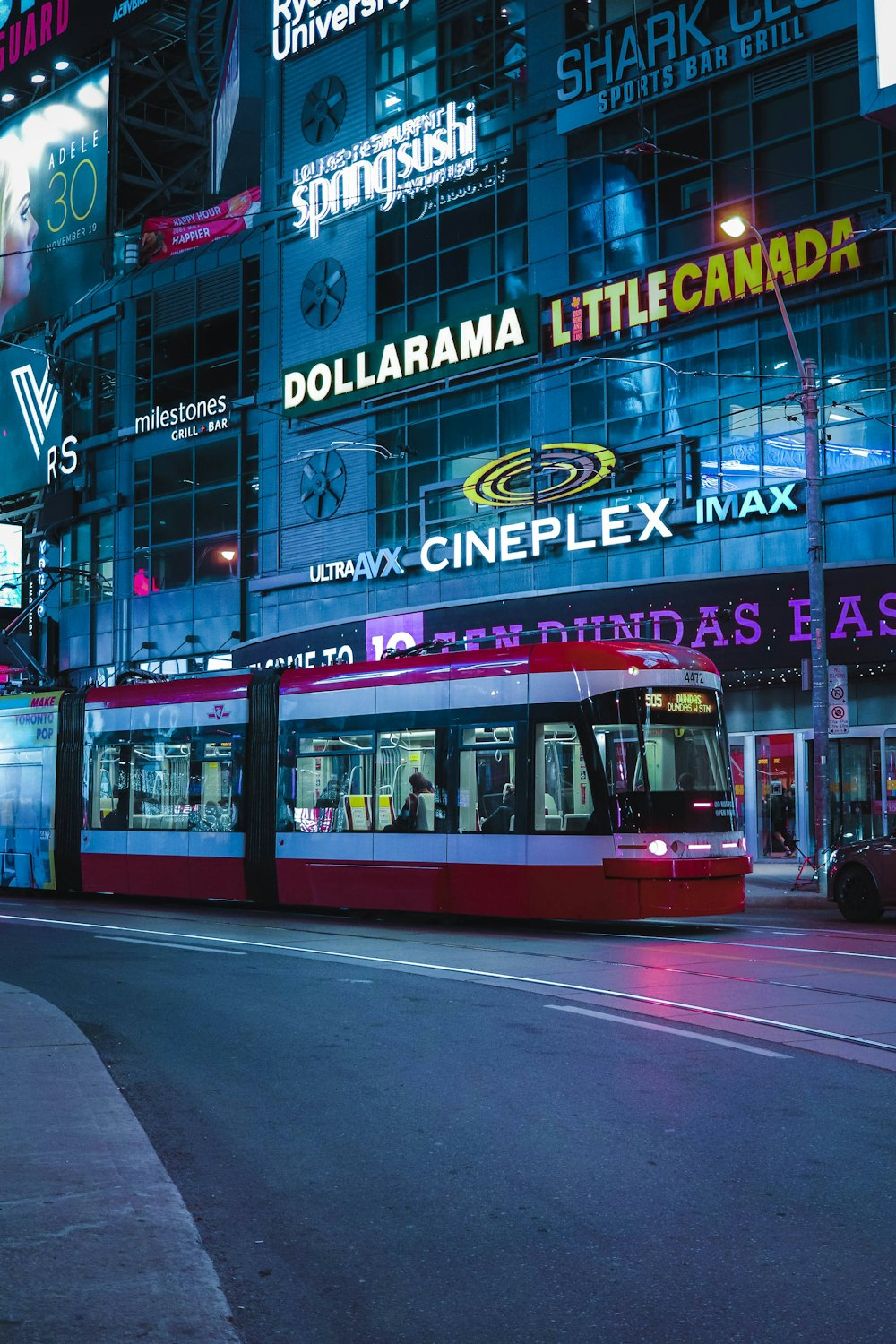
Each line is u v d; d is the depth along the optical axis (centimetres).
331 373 3844
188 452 4453
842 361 2848
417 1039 972
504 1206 579
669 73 3117
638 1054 911
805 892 2336
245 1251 523
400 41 3806
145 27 5316
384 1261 511
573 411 3288
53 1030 967
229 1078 849
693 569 3025
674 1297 470
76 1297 453
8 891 2836
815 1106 760
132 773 2320
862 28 2516
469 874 1788
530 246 3412
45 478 5194
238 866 2103
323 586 3822
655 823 1677
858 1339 432
